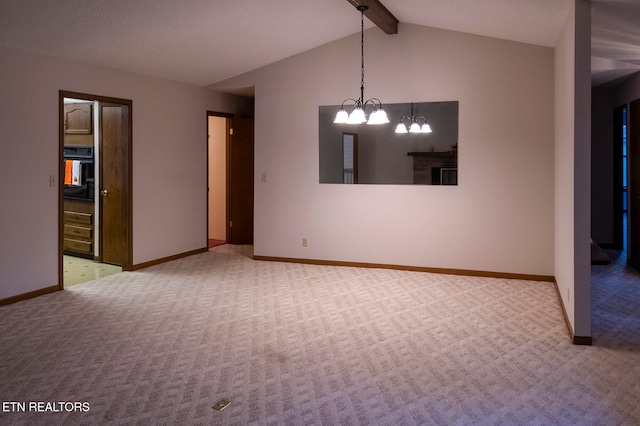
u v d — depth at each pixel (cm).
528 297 491
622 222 765
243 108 795
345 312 445
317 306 463
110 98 556
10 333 388
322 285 541
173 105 646
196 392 292
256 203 675
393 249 614
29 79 471
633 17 402
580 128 369
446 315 436
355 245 630
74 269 612
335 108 629
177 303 472
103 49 502
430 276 580
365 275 586
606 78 667
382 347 362
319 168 641
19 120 463
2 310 444
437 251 595
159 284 543
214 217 828
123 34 476
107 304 467
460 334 389
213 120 816
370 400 283
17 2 384
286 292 512
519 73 552
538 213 555
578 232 369
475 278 570
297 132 649
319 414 268
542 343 370
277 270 614
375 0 500
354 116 470
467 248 582
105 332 392
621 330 401
